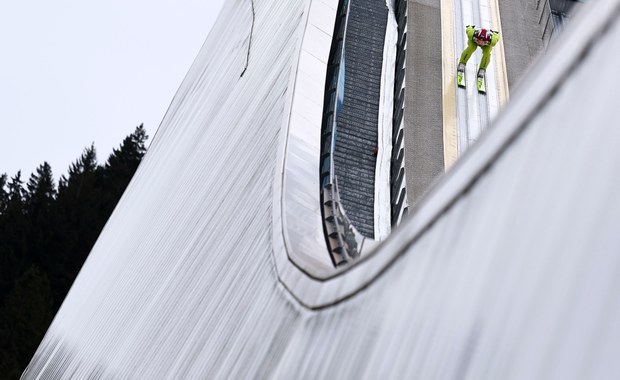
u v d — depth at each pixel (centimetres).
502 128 688
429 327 712
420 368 696
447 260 723
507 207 649
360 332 869
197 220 2219
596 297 517
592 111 574
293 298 1180
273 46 2681
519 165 648
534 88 652
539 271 582
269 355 1139
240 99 2706
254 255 1502
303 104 1894
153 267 2408
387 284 848
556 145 607
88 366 2483
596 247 534
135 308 2297
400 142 2531
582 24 604
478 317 638
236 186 1998
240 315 1373
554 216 587
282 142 1734
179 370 1527
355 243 1392
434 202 794
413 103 2852
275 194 1571
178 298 1872
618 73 554
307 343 1022
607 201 538
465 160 751
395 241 870
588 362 502
